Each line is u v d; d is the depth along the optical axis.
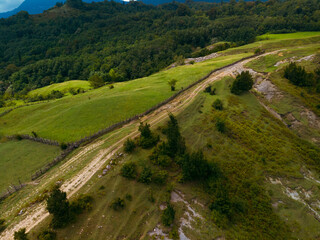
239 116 46.53
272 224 26.73
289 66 58.41
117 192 26.81
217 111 47.16
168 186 28.70
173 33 174.50
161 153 32.16
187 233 24.06
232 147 37.59
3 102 86.50
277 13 180.00
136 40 193.88
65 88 102.56
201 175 29.98
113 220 23.73
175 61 134.62
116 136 40.53
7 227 23.42
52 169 35.25
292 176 33.78
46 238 20.34
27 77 146.00
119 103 57.19
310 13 154.50
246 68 74.00
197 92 58.91
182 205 27.08
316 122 45.97
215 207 26.77
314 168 37.00
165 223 24.08
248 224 26.31
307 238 25.86
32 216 24.12
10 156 41.09
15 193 30.59
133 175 28.48
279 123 47.38
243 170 33.22
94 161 33.12
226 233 24.72
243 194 29.67
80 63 157.38
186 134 39.94
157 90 65.94
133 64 143.38
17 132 51.25
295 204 29.86
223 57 106.94
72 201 24.58
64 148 41.09
